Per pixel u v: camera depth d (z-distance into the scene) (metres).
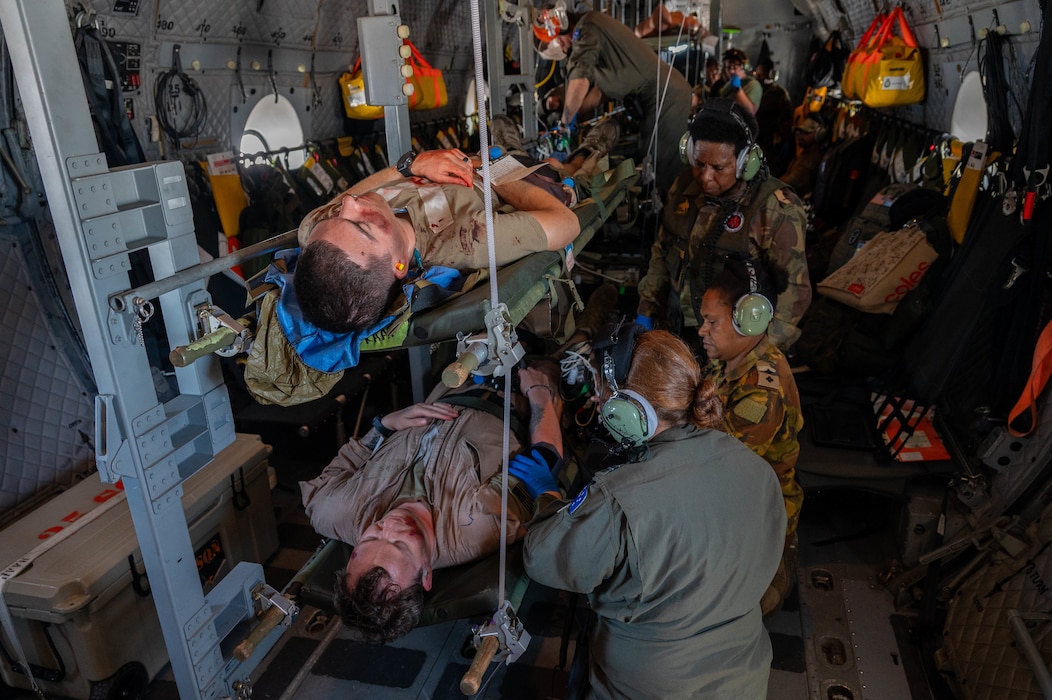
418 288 1.64
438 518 2.11
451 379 1.34
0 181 2.72
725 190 2.67
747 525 1.56
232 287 3.58
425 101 4.38
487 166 1.36
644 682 1.60
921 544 2.79
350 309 1.51
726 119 2.50
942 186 4.27
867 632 2.60
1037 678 1.89
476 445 2.25
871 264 3.47
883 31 4.71
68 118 1.32
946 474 2.81
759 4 8.52
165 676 2.52
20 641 2.27
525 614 2.71
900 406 3.07
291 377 1.66
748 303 2.16
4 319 2.87
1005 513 2.50
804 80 8.81
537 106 5.16
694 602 1.53
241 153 3.82
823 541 3.07
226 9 3.25
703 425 1.57
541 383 2.41
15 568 2.22
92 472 3.21
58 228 1.36
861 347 3.43
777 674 2.43
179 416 1.66
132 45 2.93
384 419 2.51
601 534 1.50
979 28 3.28
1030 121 2.47
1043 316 2.50
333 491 2.29
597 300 3.35
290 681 2.44
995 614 2.29
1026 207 2.49
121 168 1.46
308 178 4.20
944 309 3.13
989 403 2.64
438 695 2.37
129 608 2.36
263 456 2.89
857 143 6.16
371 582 1.84
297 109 4.16
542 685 2.39
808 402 3.34
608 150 3.44
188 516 2.50
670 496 1.50
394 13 2.38
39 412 3.01
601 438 2.14
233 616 1.89
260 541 2.95
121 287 1.46
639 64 4.22
